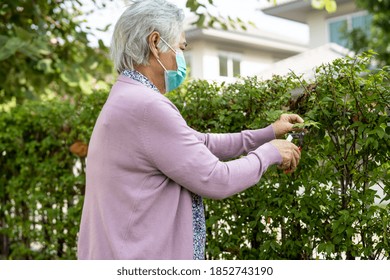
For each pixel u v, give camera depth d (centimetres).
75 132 407
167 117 185
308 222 261
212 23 520
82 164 408
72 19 592
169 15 200
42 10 566
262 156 197
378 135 229
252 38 1780
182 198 194
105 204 191
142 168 187
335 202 250
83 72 532
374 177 241
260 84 283
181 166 183
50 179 432
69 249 420
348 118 244
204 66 1706
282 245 276
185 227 192
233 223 301
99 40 521
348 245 245
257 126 273
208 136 230
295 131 242
